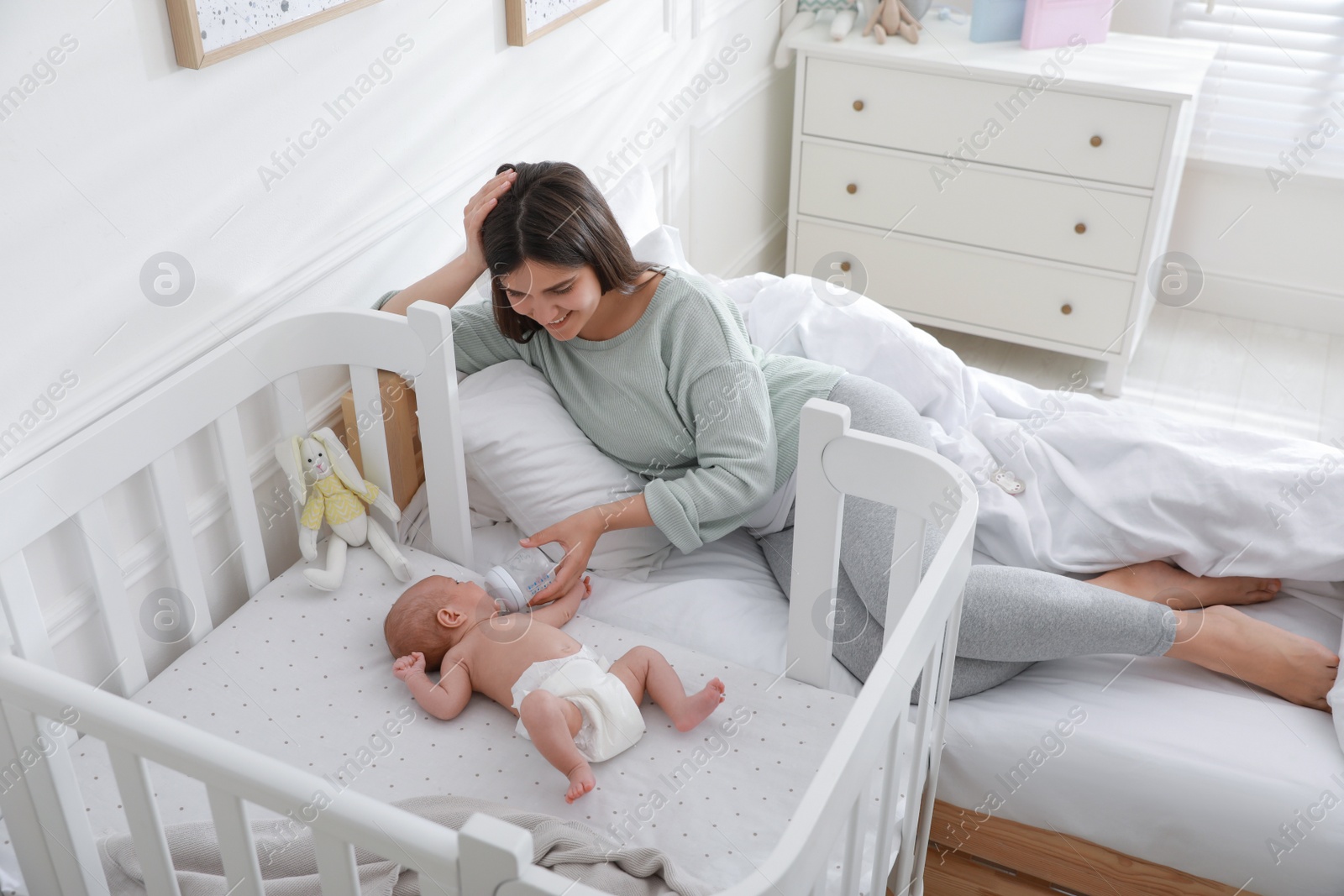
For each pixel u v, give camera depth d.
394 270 1.70
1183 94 2.40
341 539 1.53
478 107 1.82
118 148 1.22
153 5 1.21
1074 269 2.71
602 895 0.78
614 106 2.23
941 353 1.92
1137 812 1.40
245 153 1.39
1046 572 1.57
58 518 1.20
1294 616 1.62
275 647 1.41
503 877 0.80
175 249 1.32
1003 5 2.67
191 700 1.32
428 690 1.32
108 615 1.30
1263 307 3.07
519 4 1.80
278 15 1.36
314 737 1.29
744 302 2.04
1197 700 1.47
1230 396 2.77
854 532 1.51
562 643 1.34
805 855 0.86
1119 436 1.69
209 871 1.14
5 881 1.14
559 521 1.60
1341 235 2.89
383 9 1.56
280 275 1.48
